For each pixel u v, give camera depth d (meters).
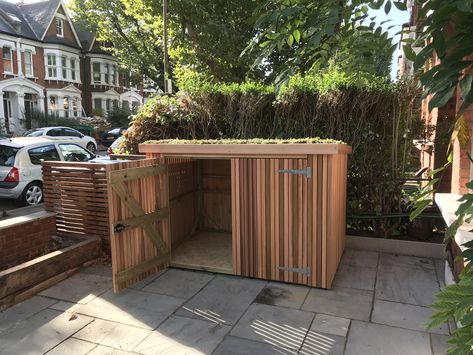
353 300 3.93
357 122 5.62
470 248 1.58
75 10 26.38
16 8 30.09
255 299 3.98
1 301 3.75
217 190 6.36
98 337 3.29
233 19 14.10
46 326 3.46
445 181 5.71
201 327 3.44
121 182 4.11
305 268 4.25
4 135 22.38
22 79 26.78
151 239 4.59
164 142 4.85
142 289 4.25
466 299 1.40
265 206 4.36
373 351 3.05
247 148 4.29
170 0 14.48
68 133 19.92
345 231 5.54
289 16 2.36
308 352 3.05
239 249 4.54
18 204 9.52
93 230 5.23
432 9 1.58
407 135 5.65
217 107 6.58
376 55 2.50
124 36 25.97
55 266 4.38
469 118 4.13
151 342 3.21
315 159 4.08
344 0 2.26
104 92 34.31
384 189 5.65
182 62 15.71
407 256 5.27
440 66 1.47
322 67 3.06
